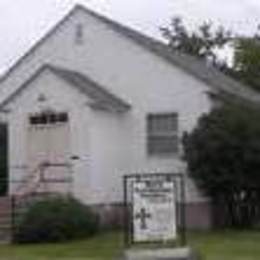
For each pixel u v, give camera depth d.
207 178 30.80
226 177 30.52
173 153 32.97
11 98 34.28
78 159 32.84
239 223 32.47
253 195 32.16
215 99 32.62
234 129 30.42
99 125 33.09
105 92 34.22
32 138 33.88
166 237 22.59
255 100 34.12
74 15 35.34
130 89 34.00
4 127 35.72
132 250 22.06
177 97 33.12
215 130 30.66
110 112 33.53
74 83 33.19
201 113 32.59
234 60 60.59
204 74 35.34
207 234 29.78
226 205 32.44
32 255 24.30
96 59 34.78
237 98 32.81
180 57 37.38
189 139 31.30
